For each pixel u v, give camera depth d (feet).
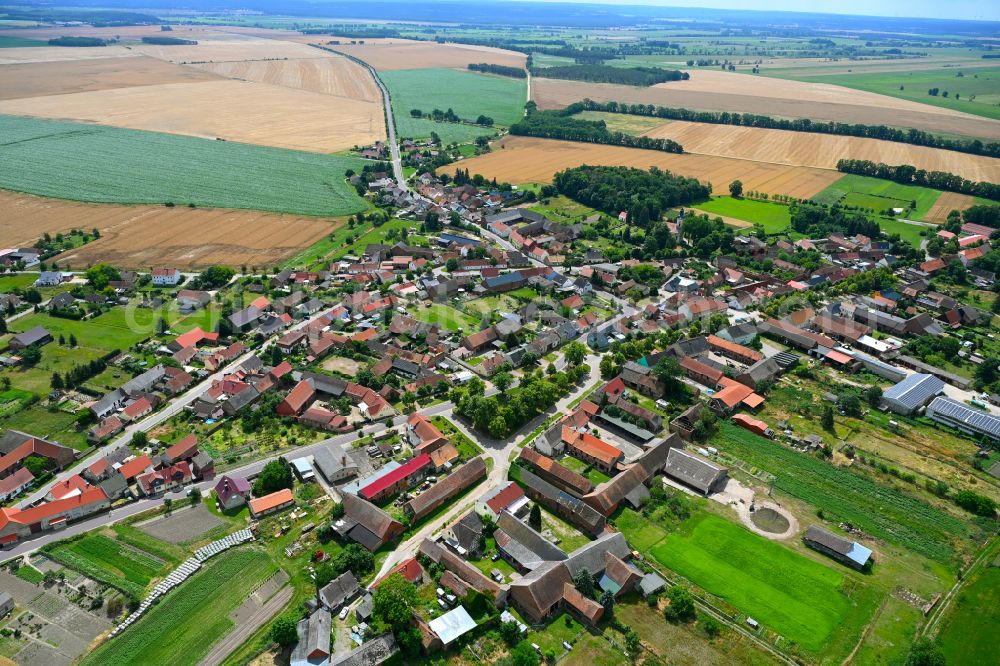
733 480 457.27
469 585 357.20
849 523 416.67
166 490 435.53
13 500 426.92
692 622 344.28
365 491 424.05
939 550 395.55
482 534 398.21
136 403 520.83
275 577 367.04
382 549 389.60
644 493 436.76
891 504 434.30
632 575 361.71
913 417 533.55
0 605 336.90
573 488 439.63
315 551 383.86
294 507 423.23
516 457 479.41
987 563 384.68
